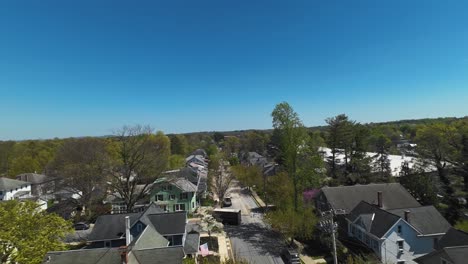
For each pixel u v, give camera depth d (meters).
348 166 65.25
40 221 21.75
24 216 20.98
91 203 55.34
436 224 34.53
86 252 23.44
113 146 65.75
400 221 33.41
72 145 54.72
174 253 24.66
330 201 45.44
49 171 56.59
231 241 42.81
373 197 46.25
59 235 22.94
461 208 44.78
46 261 22.73
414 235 33.62
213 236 44.53
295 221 39.66
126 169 51.44
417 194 50.00
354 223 39.16
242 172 81.25
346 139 65.12
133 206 57.91
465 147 48.00
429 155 56.03
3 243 19.41
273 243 41.78
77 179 50.72
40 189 65.50
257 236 44.97
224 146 165.00
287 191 48.78
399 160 75.62
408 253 33.41
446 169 52.22
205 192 74.62
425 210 36.59
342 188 48.03
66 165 52.00
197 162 110.75
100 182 51.25
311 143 49.41
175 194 59.97
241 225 51.06
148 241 30.59
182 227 36.84
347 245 38.09
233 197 74.12
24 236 20.83
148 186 60.81
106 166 51.84
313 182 48.03
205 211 55.78
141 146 52.25
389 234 33.28
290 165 47.56
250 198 72.56
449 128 56.41
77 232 46.88
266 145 150.12
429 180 50.62
